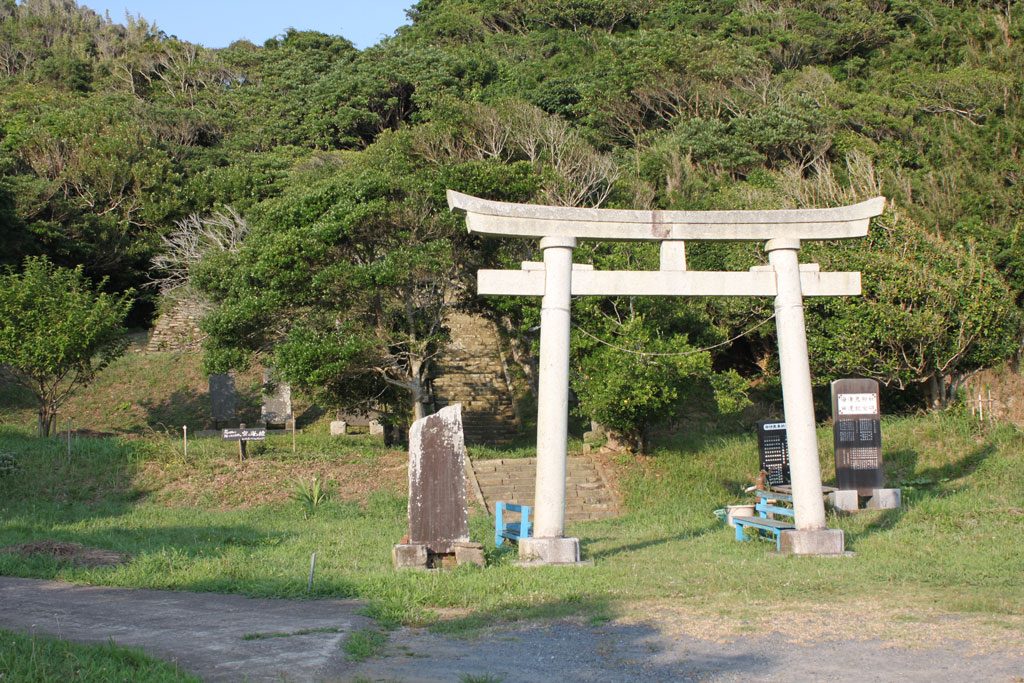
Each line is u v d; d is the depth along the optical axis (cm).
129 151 4172
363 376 2459
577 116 4866
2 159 3825
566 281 1381
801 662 798
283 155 4653
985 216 3164
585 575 1212
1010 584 1114
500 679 752
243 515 1922
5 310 2380
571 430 2844
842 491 1858
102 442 2302
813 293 1466
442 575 1189
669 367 2219
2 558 1310
